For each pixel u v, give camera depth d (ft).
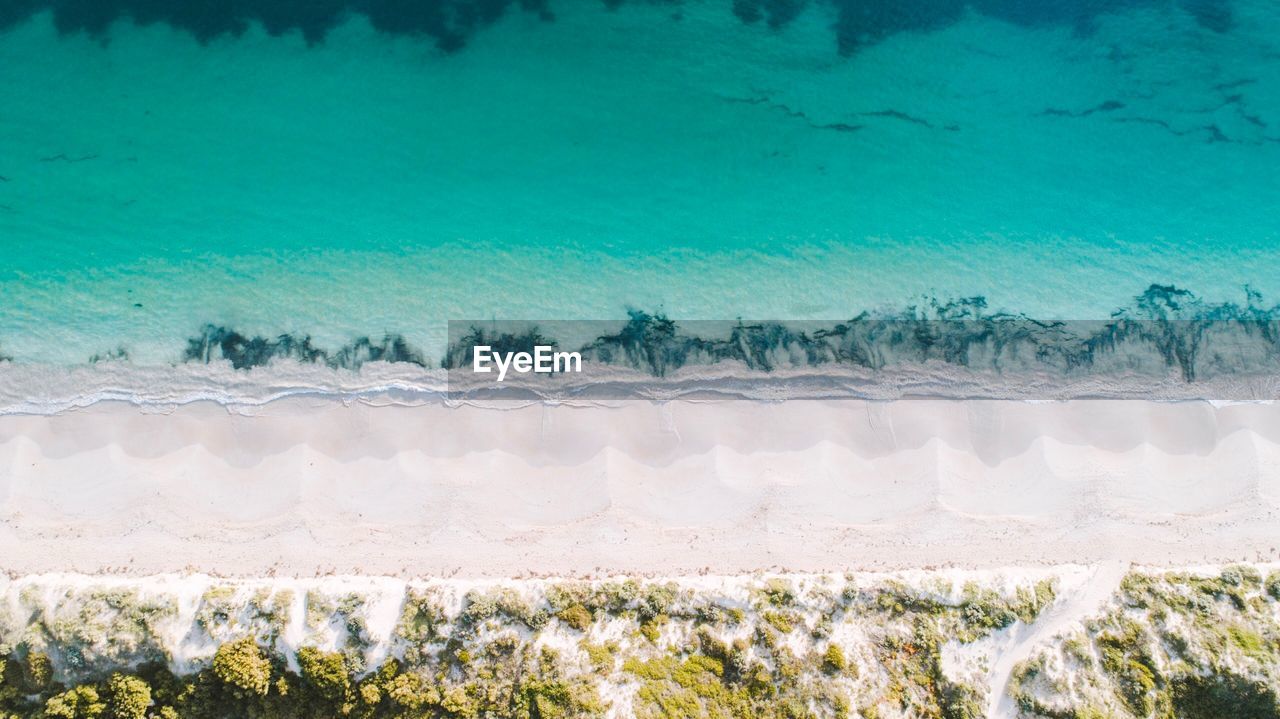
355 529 61.72
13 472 62.54
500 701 55.16
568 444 64.64
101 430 63.93
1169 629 56.75
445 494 62.59
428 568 60.64
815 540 61.77
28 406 64.23
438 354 66.69
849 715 54.80
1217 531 61.31
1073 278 68.90
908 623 57.98
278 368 65.72
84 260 67.36
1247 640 55.72
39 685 55.52
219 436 64.23
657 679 55.93
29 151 69.26
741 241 69.67
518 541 61.57
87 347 65.62
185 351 65.82
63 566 60.18
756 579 59.93
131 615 56.34
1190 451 64.18
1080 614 58.29
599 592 58.49
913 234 69.87
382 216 69.56
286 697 55.93
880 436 65.16
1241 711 53.83
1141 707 54.29
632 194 70.54
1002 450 64.69
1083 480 62.95
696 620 58.23
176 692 55.83
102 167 69.26
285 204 69.36
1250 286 68.23
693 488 63.36
